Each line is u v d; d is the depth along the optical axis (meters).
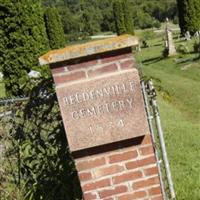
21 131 6.09
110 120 5.02
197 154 8.70
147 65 29.83
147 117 5.34
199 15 45.72
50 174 6.01
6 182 6.33
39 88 5.83
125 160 5.21
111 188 5.27
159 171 5.39
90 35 100.69
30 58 15.40
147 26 101.38
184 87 19.50
